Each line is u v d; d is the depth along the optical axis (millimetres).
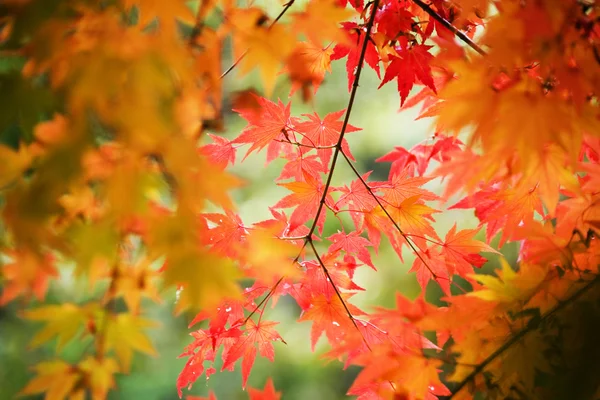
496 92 1356
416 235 1537
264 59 1343
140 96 1284
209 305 1323
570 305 1466
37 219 1306
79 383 1361
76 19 1316
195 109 1324
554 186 1410
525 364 1462
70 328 1362
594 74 1376
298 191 1532
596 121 1366
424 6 1515
